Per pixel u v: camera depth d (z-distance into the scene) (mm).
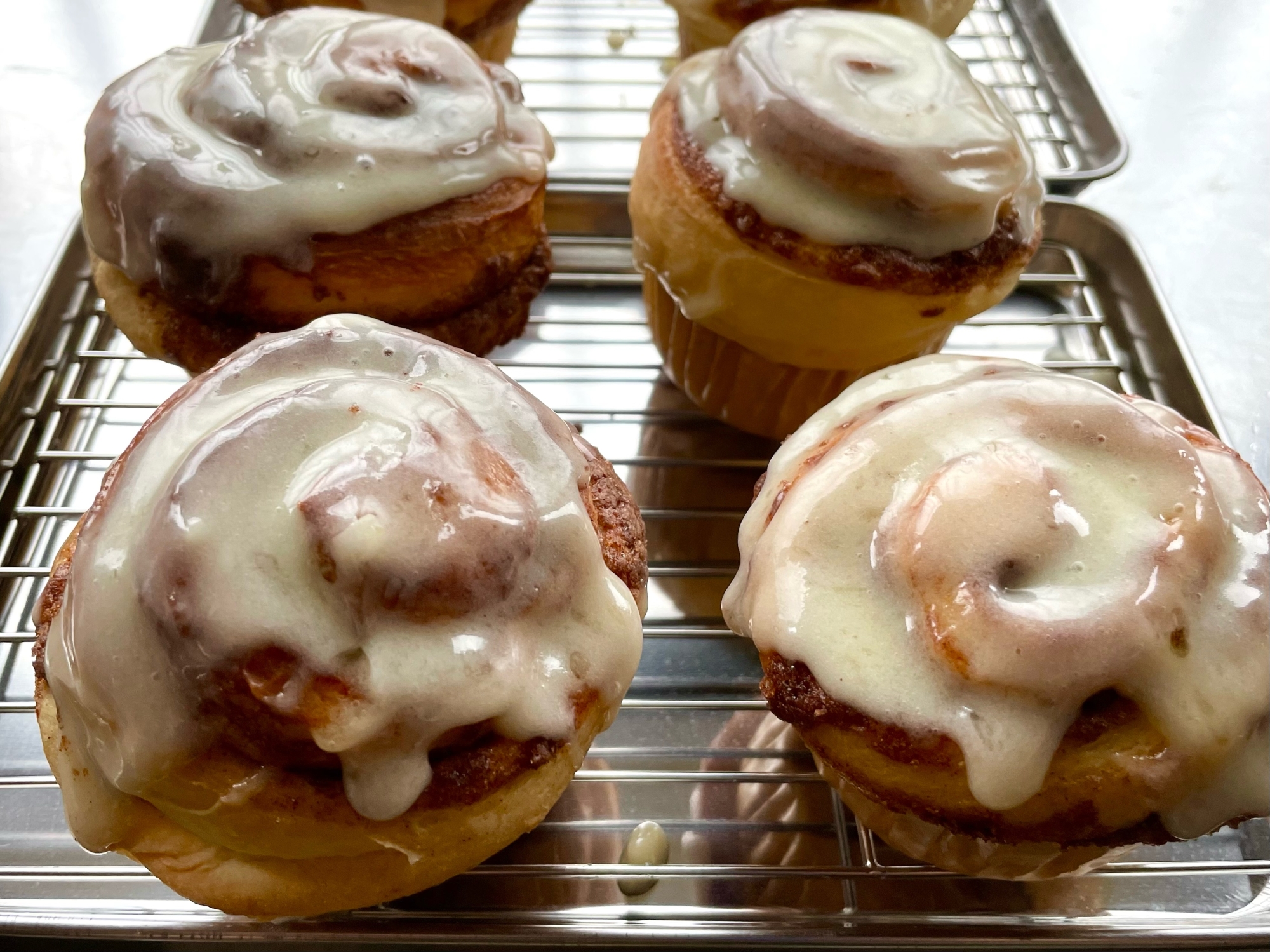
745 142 200
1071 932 159
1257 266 290
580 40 345
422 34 214
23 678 196
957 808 148
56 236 281
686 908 164
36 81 320
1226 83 342
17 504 216
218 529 127
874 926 159
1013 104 317
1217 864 170
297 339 154
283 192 186
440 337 206
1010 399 162
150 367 246
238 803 131
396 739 128
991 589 143
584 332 266
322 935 153
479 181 199
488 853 144
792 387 225
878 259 195
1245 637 143
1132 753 142
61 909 156
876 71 206
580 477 153
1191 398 232
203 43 289
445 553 128
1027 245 208
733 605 170
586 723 144
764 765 193
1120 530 148
